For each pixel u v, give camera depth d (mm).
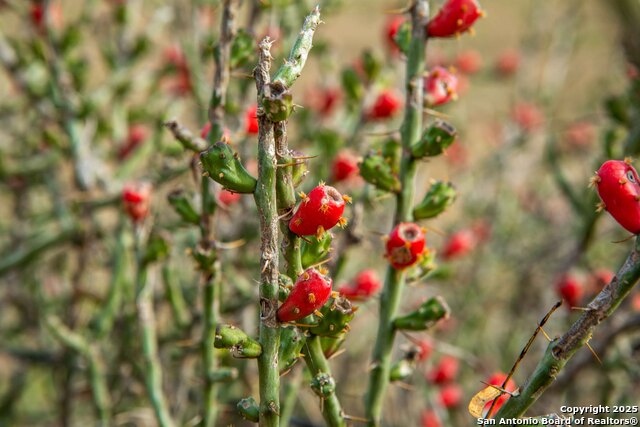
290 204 400
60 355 661
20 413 786
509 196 933
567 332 399
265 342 402
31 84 704
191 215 484
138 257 527
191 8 712
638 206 389
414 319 465
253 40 476
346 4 741
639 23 633
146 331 531
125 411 650
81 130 680
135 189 524
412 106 469
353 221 530
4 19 858
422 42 469
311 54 753
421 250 450
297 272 407
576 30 1071
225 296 623
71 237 662
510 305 861
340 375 771
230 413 599
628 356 582
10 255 668
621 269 392
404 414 661
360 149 623
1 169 674
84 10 783
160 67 793
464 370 809
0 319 814
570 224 863
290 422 589
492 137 1088
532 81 1079
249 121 497
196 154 483
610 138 615
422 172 843
